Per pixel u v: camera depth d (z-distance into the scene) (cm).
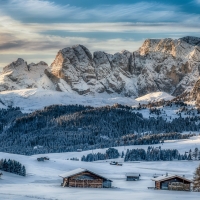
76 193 14262
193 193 15800
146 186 19950
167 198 13225
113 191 15725
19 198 12456
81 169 18500
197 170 18050
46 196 13100
